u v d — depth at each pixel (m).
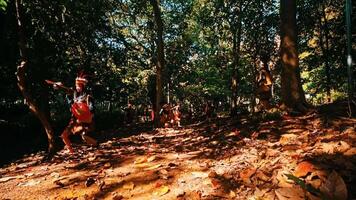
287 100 8.15
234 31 19.84
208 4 22.28
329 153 4.76
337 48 19.48
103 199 4.91
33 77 15.07
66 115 22.44
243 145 6.16
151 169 5.75
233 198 4.28
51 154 8.18
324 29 21.53
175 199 4.52
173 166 5.73
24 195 5.39
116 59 19.72
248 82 30.41
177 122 16.42
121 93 26.39
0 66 15.70
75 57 16.91
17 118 19.22
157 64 15.29
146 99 33.88
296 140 5.66
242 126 7.81
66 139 7.62
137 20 25.92
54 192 5.39
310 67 23.69
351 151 4.63
